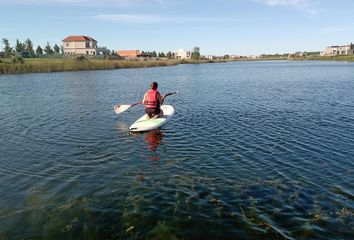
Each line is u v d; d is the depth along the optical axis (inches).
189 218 250.7
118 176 335.6
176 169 352.2
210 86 1286.9
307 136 474.3
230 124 561.9
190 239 225.8
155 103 559.8
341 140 450.3
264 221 245.0
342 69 2432.3
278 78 1676.9
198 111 695.1
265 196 283.9
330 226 237.1
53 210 266.2
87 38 5467.5
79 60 2763.3
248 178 323.6
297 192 290.7
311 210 259.3
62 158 394.9
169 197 285.0
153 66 3506.4
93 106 791.7
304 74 1948.8
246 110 700.7
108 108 759.7
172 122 582.9
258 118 612.1
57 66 2340.1
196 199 280.5
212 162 371.6
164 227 238.5
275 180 317.1
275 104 781.3
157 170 350.6
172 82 1491.1
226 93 1031.0
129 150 423.8
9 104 828.6
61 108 762.2
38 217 255.8
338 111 669.3
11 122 604.1
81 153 414.0
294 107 732.7
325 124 550.6
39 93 1063.6
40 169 358.6
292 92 1031.6
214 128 533.3
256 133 496.7
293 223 241.8
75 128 551.5
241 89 1154.7
